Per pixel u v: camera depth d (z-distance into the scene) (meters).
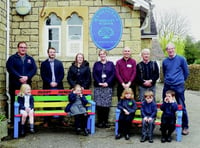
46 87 5.04
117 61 5.07
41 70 5.03
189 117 6.25
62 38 5.43
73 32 5.47
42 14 5.44
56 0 5.45
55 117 5.20
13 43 5.46
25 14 5.44
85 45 5.41
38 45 5.46
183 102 4.59
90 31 5.41
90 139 4.34
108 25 5.39
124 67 4.98
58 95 4.88
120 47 5.39
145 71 4.88
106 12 5.39
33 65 4.95
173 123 4.20
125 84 4.93
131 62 5.00
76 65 5.06
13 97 5.12
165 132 4.24
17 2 5.41
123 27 5.39
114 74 5.09
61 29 5.44
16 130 4.38
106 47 5.40
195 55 28.30
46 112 4.65
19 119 4.41
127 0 5.29
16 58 4.86
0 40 4.97
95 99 5.08
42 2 5.45
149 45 8.58
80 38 5.46
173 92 4.28
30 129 4.52
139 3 5.20
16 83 4.86
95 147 3.97
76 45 5.46
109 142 4.20
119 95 5.08
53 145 4.04
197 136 4.56
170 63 4.56
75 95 4.58
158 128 5.08
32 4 5.47
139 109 4.69
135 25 5.36
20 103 4.48
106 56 5.35
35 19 5.46
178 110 4.32
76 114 4.51
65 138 4.38
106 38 5.39
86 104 4.71
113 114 5.32
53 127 5.09
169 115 4.16
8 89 5.23
